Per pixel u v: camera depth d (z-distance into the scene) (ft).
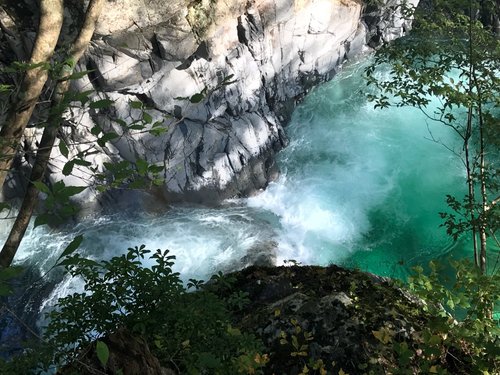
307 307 13.91
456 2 19.99
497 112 36.47
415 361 12.56
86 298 10.75
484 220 17.35
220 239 35.94
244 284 17.65
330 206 38.17
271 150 41.86
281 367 12.46
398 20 48.67
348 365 12.34
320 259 34.91
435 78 19.03
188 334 10.60
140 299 10.75
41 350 9.50
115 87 32.24
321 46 43.32
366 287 16.15
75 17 28.19
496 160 35.65
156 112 35.01
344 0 42.19
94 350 9.06
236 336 10.71
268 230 36.99
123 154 34.73
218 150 38.68
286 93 44.14
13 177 33.14
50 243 33.96
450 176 38.32
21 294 30.68
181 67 34.50
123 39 30.09
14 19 28.76
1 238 33.63
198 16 32.24
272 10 36.04
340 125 43.80
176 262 34.09
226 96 38.22
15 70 5.51
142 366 9.20
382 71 47.57
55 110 5.32
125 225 35.73
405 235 35.42
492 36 20.65
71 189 4.67
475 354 13.10
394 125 43.21
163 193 37.35
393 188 38.63
